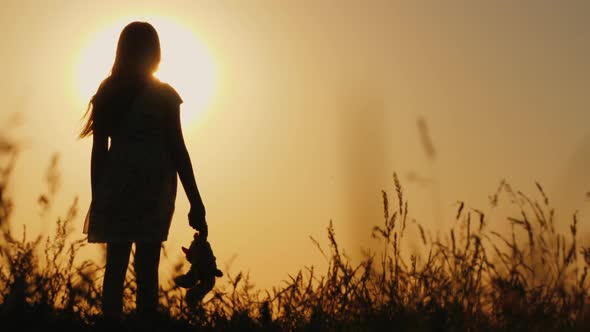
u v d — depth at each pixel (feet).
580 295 23.11
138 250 34.04
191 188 35.32
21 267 27.35
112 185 34.22
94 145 34.94
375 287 25.94
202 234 35.24
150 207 34.19
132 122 34.60
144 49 35.58
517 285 23.53
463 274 24.53
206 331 31.19
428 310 24.77
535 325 23.32
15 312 28.35
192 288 32.89
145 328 31.09
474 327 24.26
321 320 27.63
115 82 35.17
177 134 35.14
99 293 29.60
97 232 33.94
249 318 30.71
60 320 28.99
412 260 25.26
